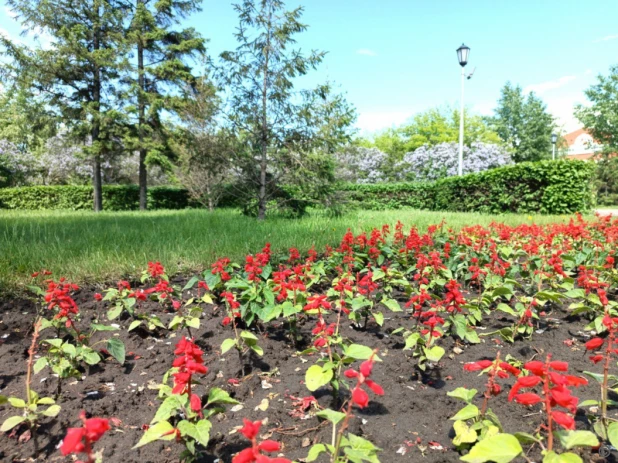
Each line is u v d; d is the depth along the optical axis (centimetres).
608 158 4038
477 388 257
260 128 1112
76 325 351
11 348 308
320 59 1078
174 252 561
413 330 328
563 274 378
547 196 1260
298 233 750
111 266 493
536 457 191
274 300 348
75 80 1962
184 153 1642
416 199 1905
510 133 5241
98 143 1903
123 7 2100
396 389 257
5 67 1809
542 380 156
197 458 192
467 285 471
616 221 637
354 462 150
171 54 2116
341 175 2245
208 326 355
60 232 759
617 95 3556
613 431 171
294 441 208
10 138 3250
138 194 2327
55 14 1873
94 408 232
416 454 197
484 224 954
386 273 421
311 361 296
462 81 1656
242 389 256
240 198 1217
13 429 214
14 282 433
